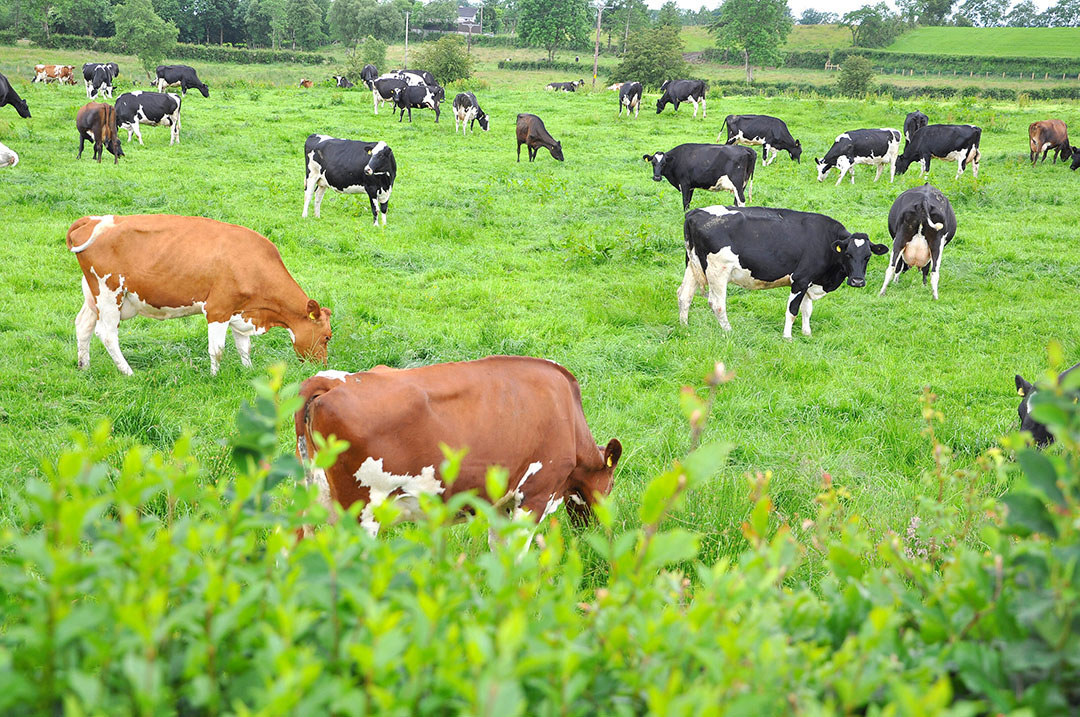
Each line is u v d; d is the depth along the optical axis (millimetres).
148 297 7949
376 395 4117
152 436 6953
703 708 1413
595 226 16828
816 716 1519
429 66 49844
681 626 1776
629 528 5250
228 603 1893
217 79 47688
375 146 15625
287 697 1306
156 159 21203
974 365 10023
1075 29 137625
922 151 24062
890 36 136000
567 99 39656
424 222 16172
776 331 11383
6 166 16641
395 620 1517
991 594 1984
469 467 4359
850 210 19141
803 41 143500
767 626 1847
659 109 34688
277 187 18641
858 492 6289
